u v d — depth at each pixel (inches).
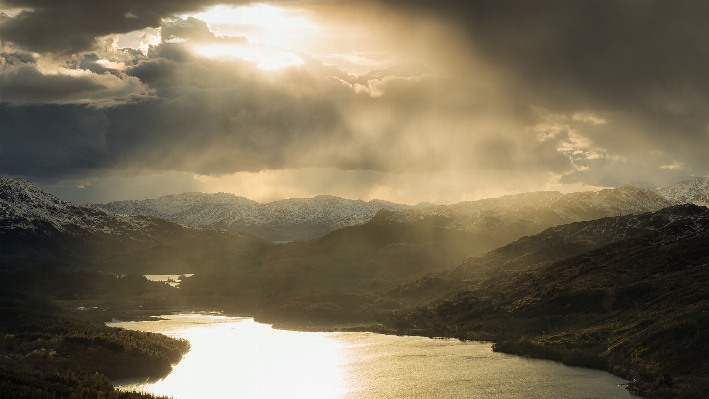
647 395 5969.5
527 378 6855.3
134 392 6127.0
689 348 6540.4
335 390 6638.8
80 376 6486.2
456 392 6402.6
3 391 5295.3
